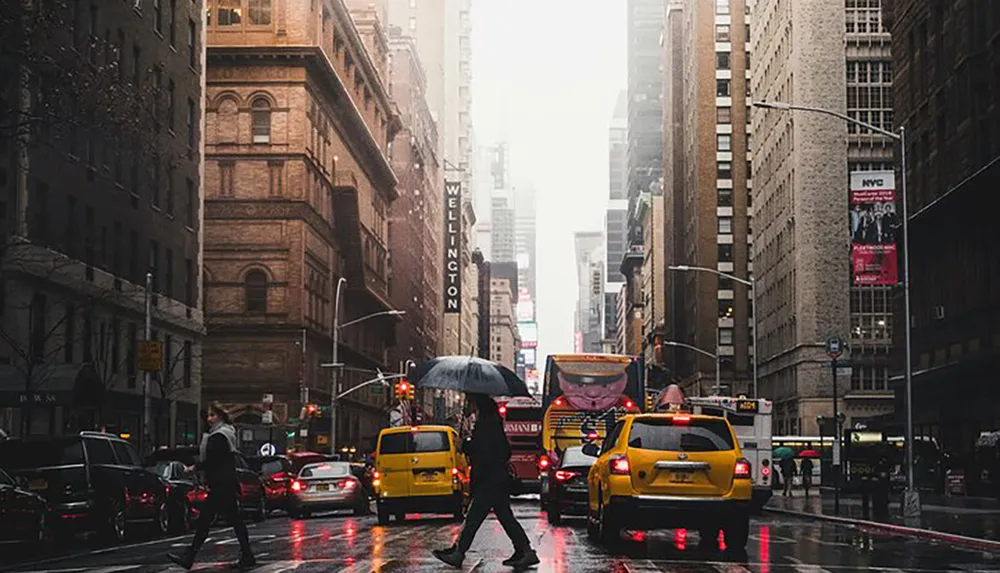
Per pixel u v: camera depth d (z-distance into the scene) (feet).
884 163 287.69
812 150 288.30
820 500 164.55
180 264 195.21
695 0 441.27
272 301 244.01
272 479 135.44
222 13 248.11
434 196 556.10
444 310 593.83
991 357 154.51
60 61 103.09
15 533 71.97
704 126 434.71
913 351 189.06
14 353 134.62
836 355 132.36
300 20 247.70
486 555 65.05
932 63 181.16
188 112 199.72
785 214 309.63
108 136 110.32
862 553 71.97
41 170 141.38
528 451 148.25
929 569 60.70
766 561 63.41
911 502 109.09
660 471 67.41
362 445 322.34
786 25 305.32
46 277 138.21
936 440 183.32
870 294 286.87
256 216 245.04
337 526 103.04
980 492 162.20
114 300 161.58
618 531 70.79
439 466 105.19
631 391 119.96
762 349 349.00
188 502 97.40
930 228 180.55
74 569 59.41
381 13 415.85
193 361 201.05
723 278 430.61
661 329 564.30
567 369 120.16
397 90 441.27
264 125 246.88
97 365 156.15
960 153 168.55
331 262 282.36
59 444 82.48
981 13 162.71
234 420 240.32
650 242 621.72
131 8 170.81
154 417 178.29
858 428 177.47
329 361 276.82
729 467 67.56
